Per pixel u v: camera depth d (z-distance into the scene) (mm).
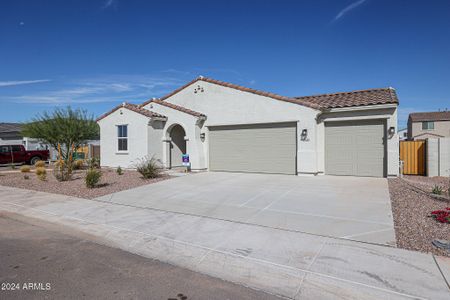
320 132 14188
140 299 3744
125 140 18141
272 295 3891
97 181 11883
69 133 18703
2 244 5844
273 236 5910
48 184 12867
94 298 3752
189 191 10656
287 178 13297
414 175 14625
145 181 12984
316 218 7012
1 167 23312
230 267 4711
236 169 15984
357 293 3836
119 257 5195
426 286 3879
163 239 5969
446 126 42062
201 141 16797
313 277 4246
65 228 6965
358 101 13719
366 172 13500
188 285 4156
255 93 15188
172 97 18219
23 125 21750
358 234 5863
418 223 6312
